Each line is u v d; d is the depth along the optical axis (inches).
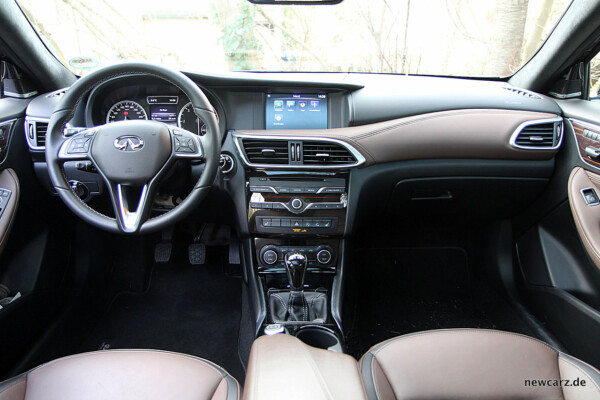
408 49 102.9
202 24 104.7
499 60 91.5
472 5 96.9
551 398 35.7
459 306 81.9
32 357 59.4
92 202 65.1
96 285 78.1
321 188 63.2
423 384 36.9
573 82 66.4
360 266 88.0
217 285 88.0
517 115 62.9
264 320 61.1
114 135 47.7
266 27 107.3
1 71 61.9
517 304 73.6
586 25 58.2
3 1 53.8
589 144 58.2
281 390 29.1
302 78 63.6
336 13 109.2
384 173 64.4
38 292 63.0
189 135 49.9
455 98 64.0
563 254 65.6
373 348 41.8
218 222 74.7
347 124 63.9
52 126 48.6
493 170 65.1
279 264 67.3
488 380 36.9
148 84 60.8
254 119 64.5
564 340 62.7
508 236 77.6
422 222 79.7
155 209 67.7
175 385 36.6
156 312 80.7
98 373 37.2
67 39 75.0
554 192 65.5
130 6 101.4
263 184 63.5
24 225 62.1
